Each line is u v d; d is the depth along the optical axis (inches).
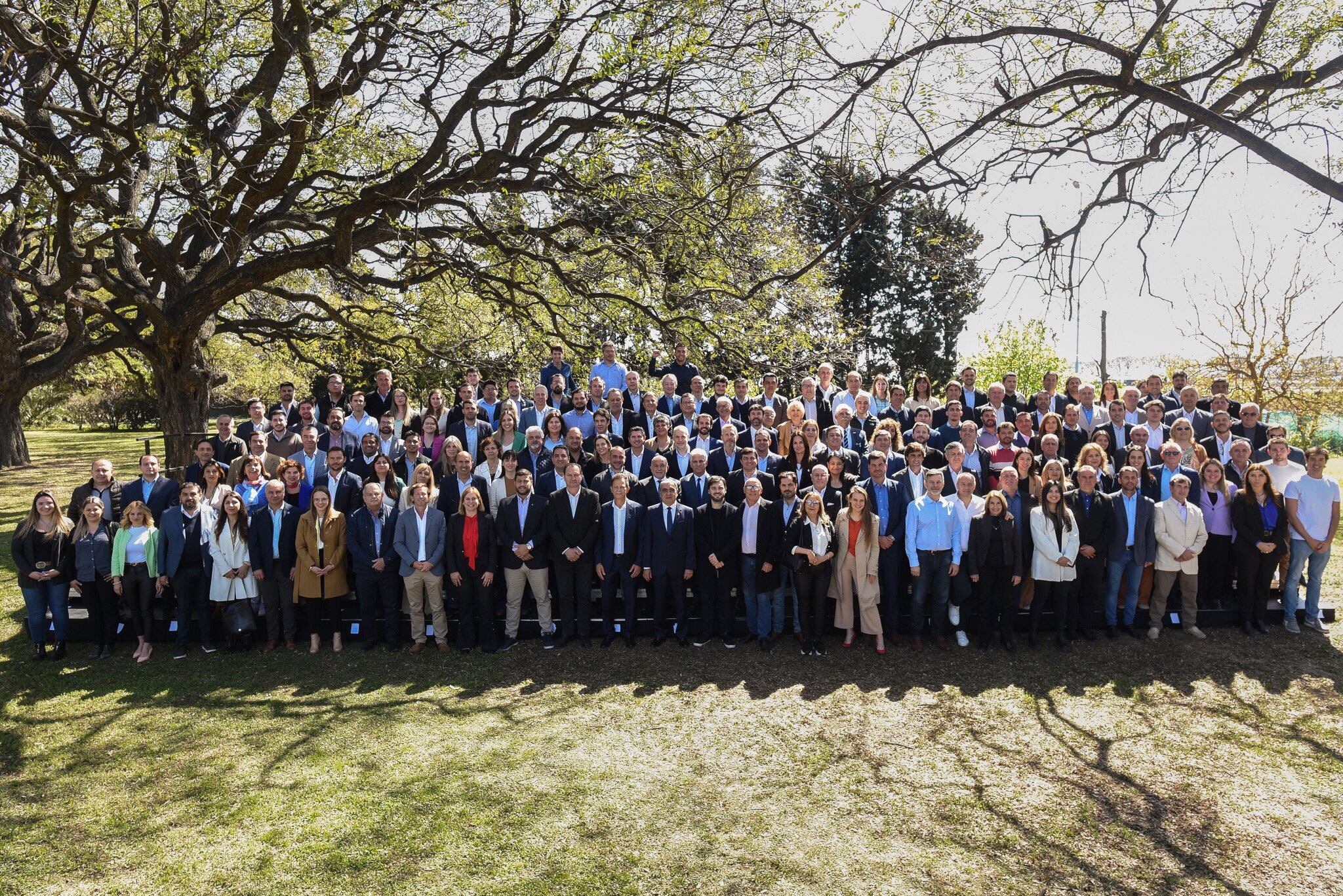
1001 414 403.2
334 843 201.6
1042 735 255.4
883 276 936.3
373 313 623.8
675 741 254.1
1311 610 337.7
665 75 317.4
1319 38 175.0
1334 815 210.2
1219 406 391.5
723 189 326.6
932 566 327.3
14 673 311.1
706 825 208.8
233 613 329.4
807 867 191.3
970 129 156.3
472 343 589.6
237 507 328.5
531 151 429.4
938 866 191.5
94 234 477.1
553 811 215.2
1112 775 231.8
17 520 574.9
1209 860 192.5
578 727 264.1
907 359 1061.8
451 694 290.5
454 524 327.9
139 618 324.8
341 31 402.9
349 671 312.5
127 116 406.6
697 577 335.0
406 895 182.2
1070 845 199.5
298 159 418.9
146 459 356.2
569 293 489.7
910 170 161.9
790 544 323.0
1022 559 324.8
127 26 390.0
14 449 922.1
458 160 437.4
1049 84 152.0
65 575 325.4
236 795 224.5
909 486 341.7
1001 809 215.6
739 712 274.2
